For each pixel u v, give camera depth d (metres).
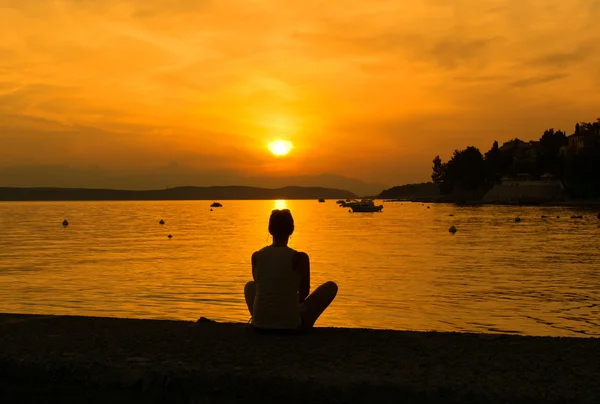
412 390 5.28
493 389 5.20
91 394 5.91
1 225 106.94
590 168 147.75
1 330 7.50
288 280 7.20
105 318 8.17
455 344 6.75
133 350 6.52
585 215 118.19
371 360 6.12
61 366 6.00
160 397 5.74
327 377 5.52
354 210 178.12
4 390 6.12
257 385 5.55
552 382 5.38
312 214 168.50
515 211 142.62
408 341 6.91
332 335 7.20
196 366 5.88
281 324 7.13
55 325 7.76
